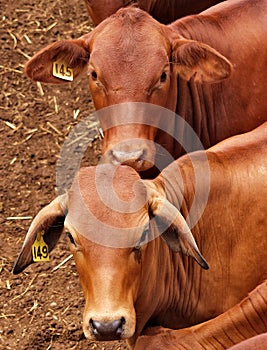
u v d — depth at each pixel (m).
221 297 9.99
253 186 9.81
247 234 9.84
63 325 11.70
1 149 13.88
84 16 15.70
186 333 9.27
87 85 14.69
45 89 14.66
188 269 9.79
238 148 10.00
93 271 8.62
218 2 13.45
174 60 11.20
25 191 13.37
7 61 15.00
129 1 12.99
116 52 10.87
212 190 9.70
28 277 12.27
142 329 9.67
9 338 11.63
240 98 11.84
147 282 9.22
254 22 11.88
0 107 14.41
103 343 11.50
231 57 11.76
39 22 15.59
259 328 9.14
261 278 9.99
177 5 13.28
